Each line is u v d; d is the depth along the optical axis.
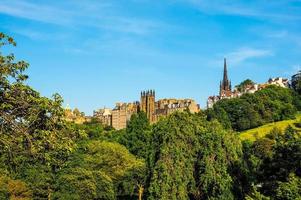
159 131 83.69
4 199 80.06
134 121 155.00
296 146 50.59
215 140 77.19
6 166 32.03
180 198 75.69
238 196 71.12
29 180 87.81
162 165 77.06
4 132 29.23
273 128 197.12
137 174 109.50
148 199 76.88
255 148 125.31
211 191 72.69
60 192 91.06
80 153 105.81
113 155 113.44
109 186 101.19
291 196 44.25
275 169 52.81
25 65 30.67
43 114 30.23
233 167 74.56
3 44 30.86
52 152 30.72
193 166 78.44
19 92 29.91
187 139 80.38
